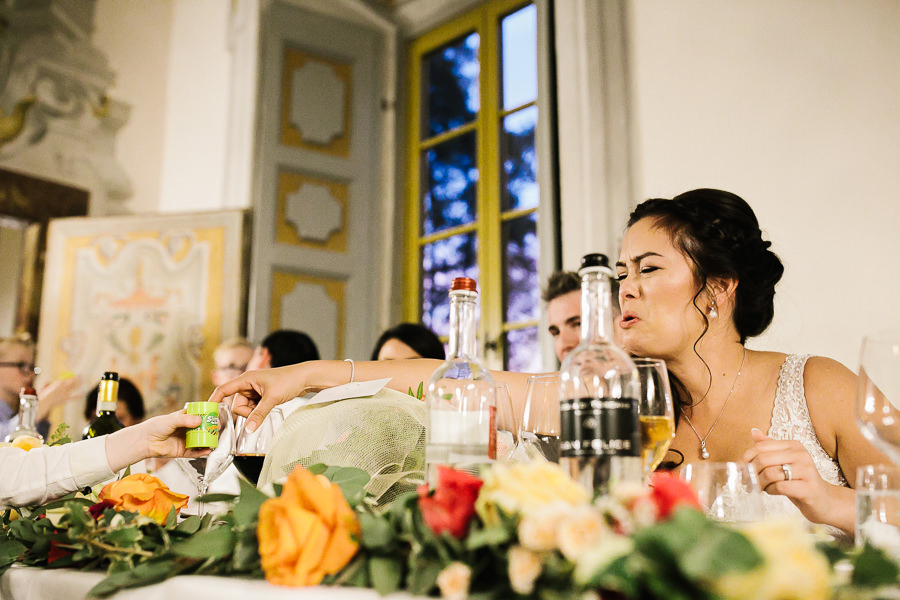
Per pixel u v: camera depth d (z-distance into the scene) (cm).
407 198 429
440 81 431
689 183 269
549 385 98
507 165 391
